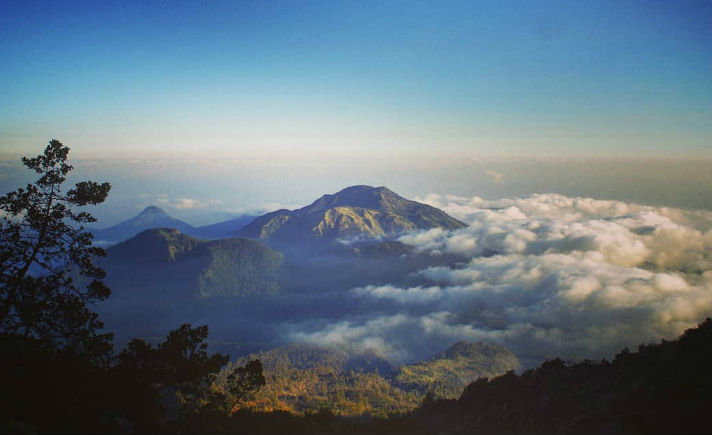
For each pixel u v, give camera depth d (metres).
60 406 22.16
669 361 23.36
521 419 26.80
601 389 26.23
